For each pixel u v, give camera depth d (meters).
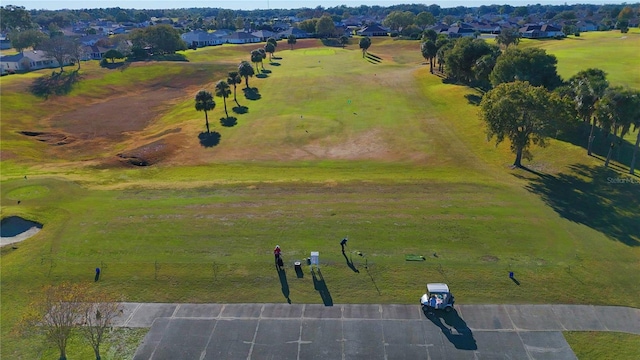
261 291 31.92
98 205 45.50
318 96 94.88
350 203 44.72
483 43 93.06
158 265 35.03
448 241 37.44
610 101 46.88
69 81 109.81
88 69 122.94
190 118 83.75
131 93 110.69
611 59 102.62
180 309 30.34
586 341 26.77
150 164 60.88
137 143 71.69
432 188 48.12
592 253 35.31
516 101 47.41
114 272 34.31
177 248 37.25
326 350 26.59
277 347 26.94
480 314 29.14
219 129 75.62
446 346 26.61
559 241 37.00
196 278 33.41
